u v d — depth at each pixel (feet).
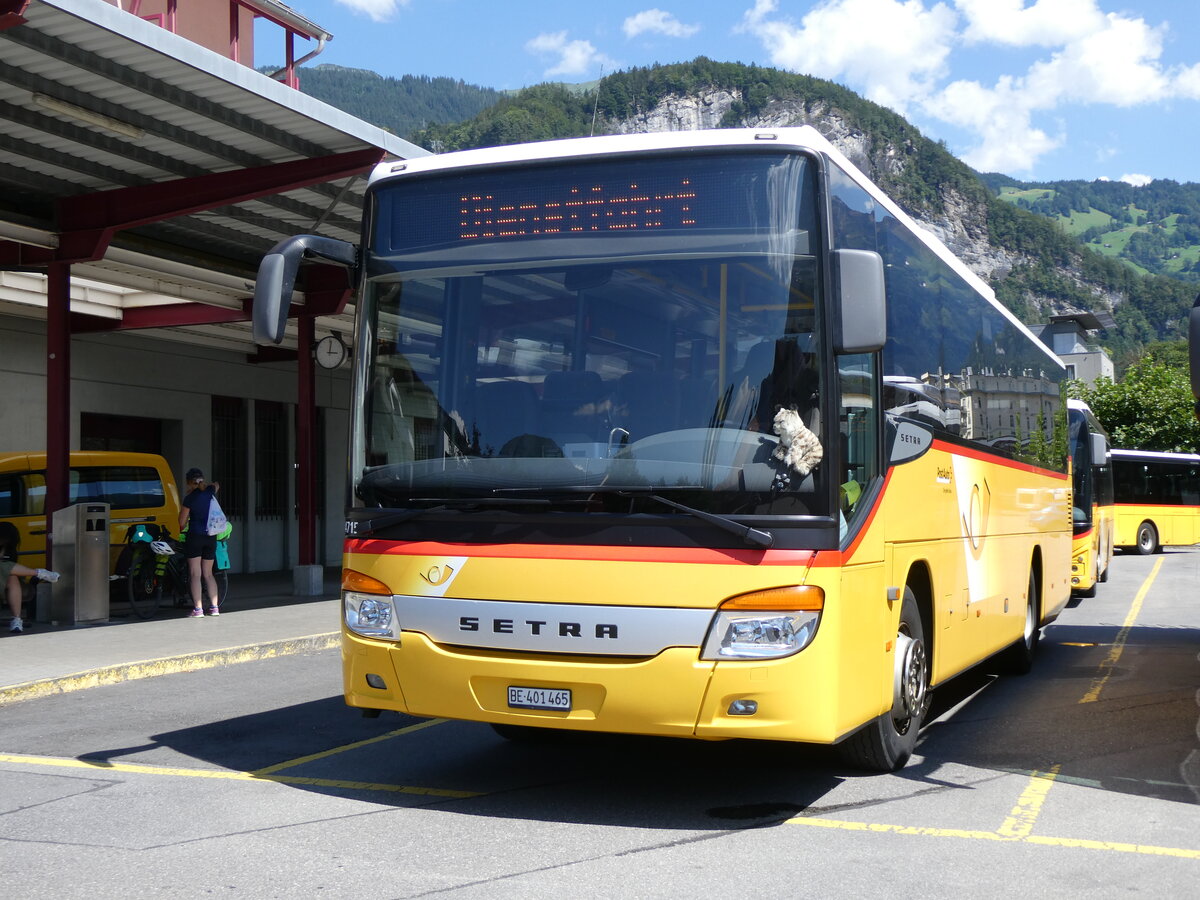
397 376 20.12
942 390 25.79
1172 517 123.24
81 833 18.19
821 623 17.78
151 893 15.29
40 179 44.04
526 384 19.29
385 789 21.06
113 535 58.70
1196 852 17.30
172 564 51.75
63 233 46.21
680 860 16.75
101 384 68.03
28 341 63.26
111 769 22.86
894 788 21.16
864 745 21.77
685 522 17.88
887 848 17.42
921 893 15.38
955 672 26.03
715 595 17.66
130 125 38.68
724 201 19.15
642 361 18.83
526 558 18.43
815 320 18.40
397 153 43.42
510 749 24.52
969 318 29.32
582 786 21.25
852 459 19.20
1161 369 187.11
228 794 20.72
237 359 77.71
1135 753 24.23
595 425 18.74
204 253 53.93
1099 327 350.43
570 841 17.71
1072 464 63.52
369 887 15.52
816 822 18.84
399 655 19.11
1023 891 15.48
